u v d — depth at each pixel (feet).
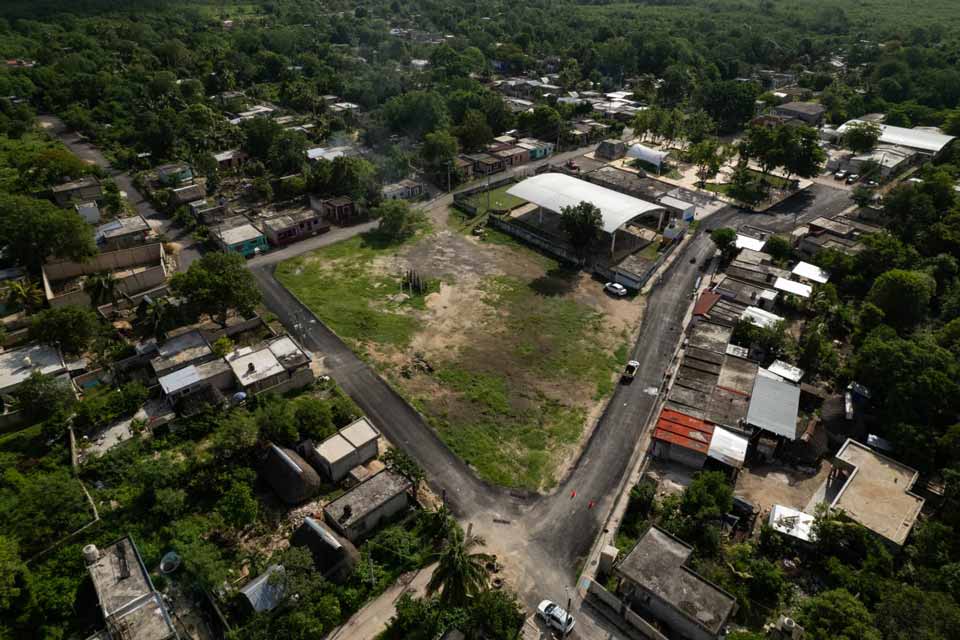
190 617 161.58
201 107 545.03
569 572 175.63
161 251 336.90
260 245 356.79
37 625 156.15
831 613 146.30
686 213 393.09
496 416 236.84
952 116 528.22
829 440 222.48
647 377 258.98
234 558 176.04
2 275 307.37
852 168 473.67
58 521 177.47
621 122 609.83
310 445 210.38
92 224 368.48
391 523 189.57
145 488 189.67
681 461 214.90
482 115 531.50
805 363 253.85
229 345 258.16
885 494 191.31
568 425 233.14
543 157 531.50
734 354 257.55
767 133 459.73
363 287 322.96
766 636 152.97
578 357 271.69
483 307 307.58
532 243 375.25
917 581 162.40
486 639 147.13
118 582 163.12
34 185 397.60
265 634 148.56
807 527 181.37
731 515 190.39
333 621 157.79
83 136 539.29
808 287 302.86
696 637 155.02
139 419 223.71
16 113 534.37
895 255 306.35
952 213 342.85
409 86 643.04
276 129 483.10
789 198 435.94
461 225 398.21
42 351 252.21
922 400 215.92
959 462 197.36
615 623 161.89
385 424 230.89
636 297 317.42
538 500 200.23
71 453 208.85
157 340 260.21
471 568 146.72
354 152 497.46
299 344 274.16
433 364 265.13
